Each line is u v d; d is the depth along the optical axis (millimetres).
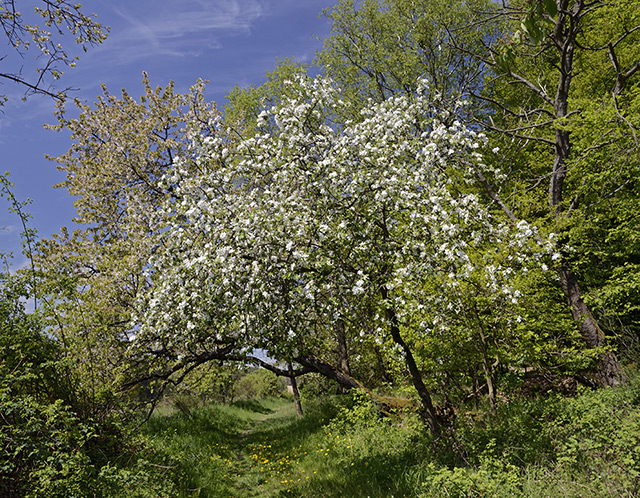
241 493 7422
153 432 9805
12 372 5199
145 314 6457
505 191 12023
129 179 12414
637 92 9430
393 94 15789
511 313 7582
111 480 4723
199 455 8711
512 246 6363
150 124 12773
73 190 12484
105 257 9859
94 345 7176
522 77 12312
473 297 7230
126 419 6934
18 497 4176
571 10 9883
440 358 8742
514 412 7324
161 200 10914
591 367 10156
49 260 8844
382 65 15539
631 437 4719
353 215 5961
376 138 6082
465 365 9016
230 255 5535
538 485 4500
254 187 6629
